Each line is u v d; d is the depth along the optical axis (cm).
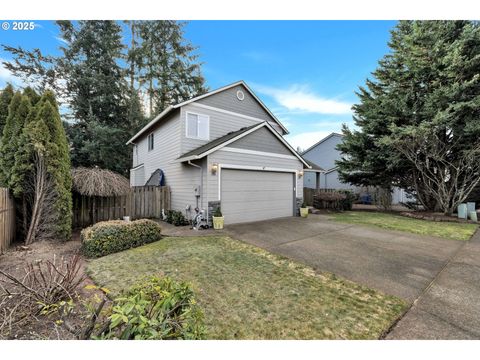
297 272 409
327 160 2178
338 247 566
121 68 1994
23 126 576
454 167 1051
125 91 2008
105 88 1866
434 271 421
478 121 908
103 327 169
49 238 580
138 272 403
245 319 268
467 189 1080
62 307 251
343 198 1329
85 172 724
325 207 1423
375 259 482
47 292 266
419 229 799
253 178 921
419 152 1102
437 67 989
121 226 539
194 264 441
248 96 1241
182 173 965
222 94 1124
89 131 1764
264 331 247
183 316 170
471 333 249
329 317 274
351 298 320
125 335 160
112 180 749
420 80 1073
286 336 241
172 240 625
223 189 829
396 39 1179
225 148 825
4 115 650
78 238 635
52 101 624
